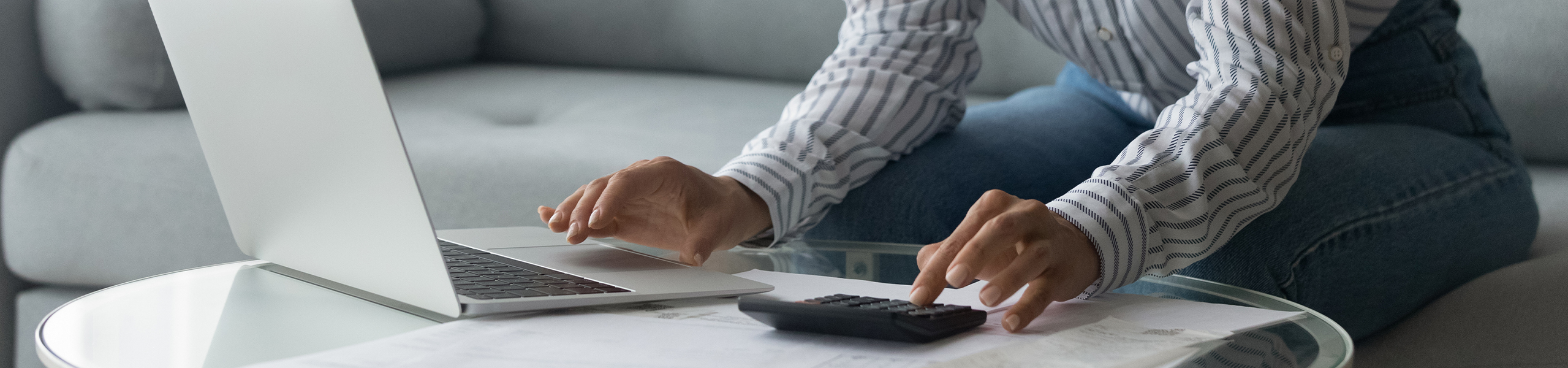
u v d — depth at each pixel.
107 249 1.19
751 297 0.41
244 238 0.54
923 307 0.40
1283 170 0.62
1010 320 0.41
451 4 1.64
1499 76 1.22
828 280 0.53
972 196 0.81
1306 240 0.68
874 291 0.50
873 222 0.80
